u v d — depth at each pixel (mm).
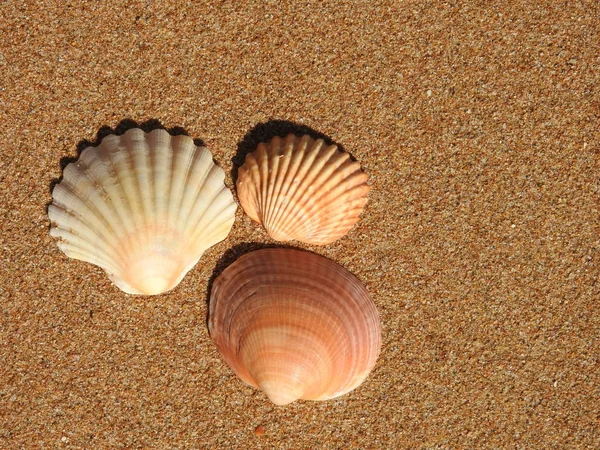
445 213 407
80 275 405
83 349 407
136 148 399
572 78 406
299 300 400
